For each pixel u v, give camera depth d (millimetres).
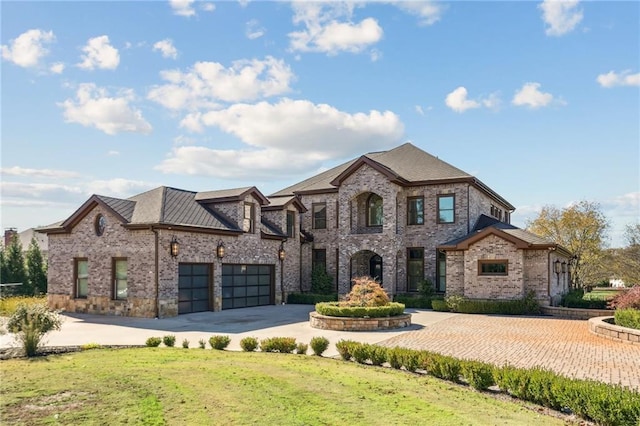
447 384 9438
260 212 27516
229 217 25000
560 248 24266
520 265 23125
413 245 28344
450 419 6973
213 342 13133
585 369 10867
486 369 9078
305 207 31141
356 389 8609
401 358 10820
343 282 28219
